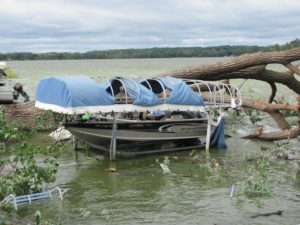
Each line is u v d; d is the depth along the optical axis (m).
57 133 19.59
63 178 13.91
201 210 11.05
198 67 22.70
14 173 11.78
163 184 13.34
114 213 10.86
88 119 16.48
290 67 21.88
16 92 22.19
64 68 103.00
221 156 17.00
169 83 17.05
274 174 14.31
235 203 11.53
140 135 16.98
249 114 25.47
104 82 16.86
